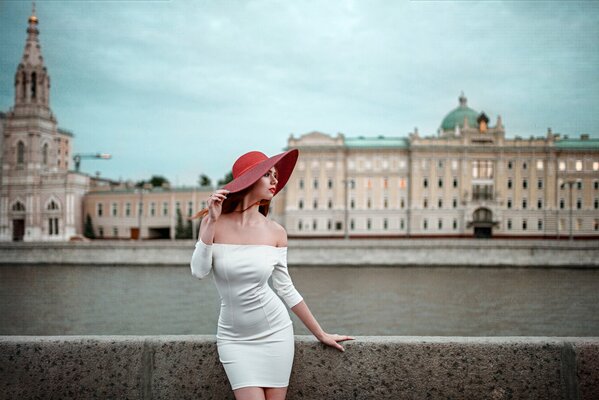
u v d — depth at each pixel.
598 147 70.00
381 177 79.06
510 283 37.59
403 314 26.44
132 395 3.35
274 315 2.96
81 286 37.00
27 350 3.36
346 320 25.03
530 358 3.30
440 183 77.75
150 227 78.88
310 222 78.94
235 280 2.89
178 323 24.39
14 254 51.41
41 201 69.56
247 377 2.90
